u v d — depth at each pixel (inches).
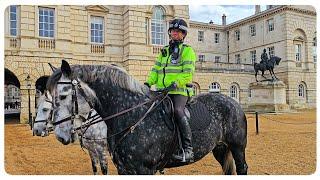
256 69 1088.8
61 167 349.7
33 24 810.2
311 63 1417.3
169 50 184.9
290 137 529.0
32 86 800.3
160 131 169.5
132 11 911.7
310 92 1401.3
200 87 1256.8
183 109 175.8
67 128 164.7
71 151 448.1
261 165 333.7
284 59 1379.2
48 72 817.5
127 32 917.8
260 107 1021.8
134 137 164.6
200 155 189.2
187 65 174.4
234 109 209.5
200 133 187.0
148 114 170.4
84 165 359.6
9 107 1309.1
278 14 1412.4
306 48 1418.6
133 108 167.6
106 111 171.8
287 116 911.7
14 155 419.5
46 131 268.7
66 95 162.4
